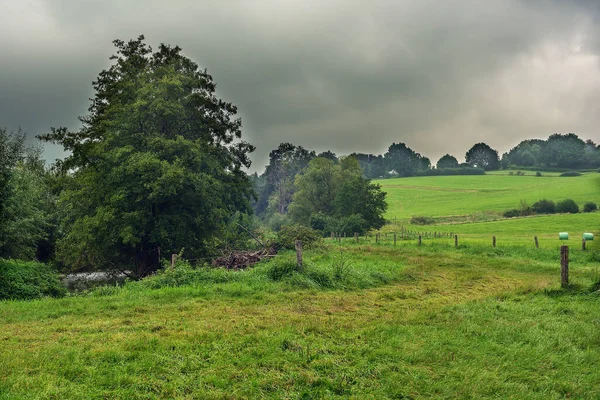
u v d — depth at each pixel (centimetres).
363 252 2933
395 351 823
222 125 3738
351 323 1020
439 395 664
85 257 3309
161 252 3112
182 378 693
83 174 3120
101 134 3152
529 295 1355
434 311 1138
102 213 2817
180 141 2997
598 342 895
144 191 2883
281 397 640
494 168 19538
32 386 648
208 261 2772
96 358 765
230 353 802
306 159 13000
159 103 2970
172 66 3466
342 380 694
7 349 818
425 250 3119
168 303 1298
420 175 18362
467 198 11388
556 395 659
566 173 14825
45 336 918
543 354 824
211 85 3672
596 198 8894
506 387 686
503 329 973
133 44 3469
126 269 3572
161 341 864
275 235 3175
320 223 6644
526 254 2903
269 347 827
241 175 3928
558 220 7075
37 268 1955
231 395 641
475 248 3092
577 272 2088
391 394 661
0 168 2197
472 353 827
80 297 1444
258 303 1304
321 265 1931
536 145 18462
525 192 11312
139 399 628
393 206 11025
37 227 2978
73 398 613
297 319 1063
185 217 3116
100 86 3434
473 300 1304
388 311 1209
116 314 1151
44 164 3912
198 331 940
